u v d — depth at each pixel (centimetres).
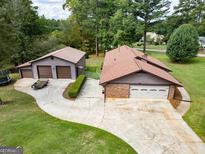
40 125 1321
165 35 6531
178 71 2836
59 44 4069
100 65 3322
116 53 2775
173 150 1067
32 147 1077
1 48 1623
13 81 2445
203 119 1399
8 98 1875
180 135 1205
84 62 3116
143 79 1683
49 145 1098
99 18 3997
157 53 4441
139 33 4009
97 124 1340
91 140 1153
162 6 4384
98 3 3906
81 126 1312
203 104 1658
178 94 1880
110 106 1620
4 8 1673
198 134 1216
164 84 1692
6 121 1376
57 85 2256
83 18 4216
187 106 1620
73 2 4069
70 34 4272
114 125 1326
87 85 2189
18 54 3061
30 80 2478
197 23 5378
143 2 4281
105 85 1733
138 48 5378
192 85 2184
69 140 1149
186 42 3177
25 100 1811
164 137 1184
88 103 1694
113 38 3912
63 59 2420
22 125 1316
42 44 3431
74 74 2505
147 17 4447
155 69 1903
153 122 1359
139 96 1761
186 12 5609
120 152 1049
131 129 1274
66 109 1587
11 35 1730
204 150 1068
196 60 3566
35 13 3431
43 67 2498
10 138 1160
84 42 4350
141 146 1102
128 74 1636
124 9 4072
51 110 1575
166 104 1648
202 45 4875
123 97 1773
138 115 1459
